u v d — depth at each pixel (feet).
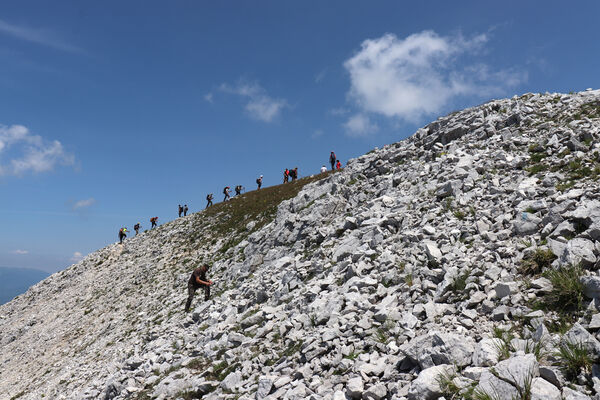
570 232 24.14
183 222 162.61
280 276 51.03
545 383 13.92
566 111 51.55
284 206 90.48
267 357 28.78
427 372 16.63
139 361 45.09
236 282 71.46
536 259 23.08
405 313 24.71
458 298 23.90
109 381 44.86
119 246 178.70
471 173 43.75
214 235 133.18
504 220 30.68
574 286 18.69
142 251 155.74
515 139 48.37
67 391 60.39
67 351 95.20
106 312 110.73
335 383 20.74
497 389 14.38
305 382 22.57
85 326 108.17
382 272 32.58
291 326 31.86
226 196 173.88
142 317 86.69
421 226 37.76
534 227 27.02
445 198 41.45
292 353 27.58
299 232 69.67
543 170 37.11
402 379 18.44
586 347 15.03
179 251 132.98
